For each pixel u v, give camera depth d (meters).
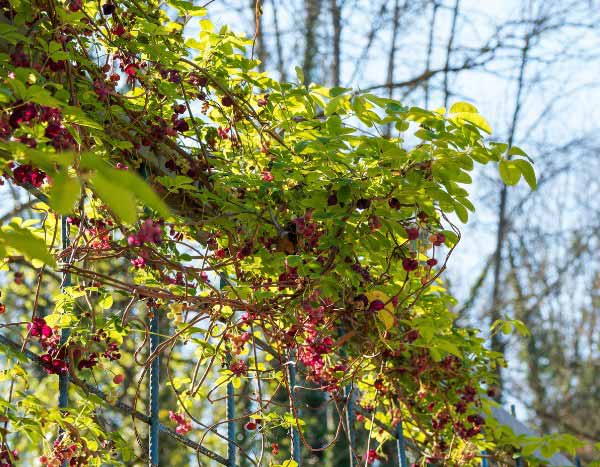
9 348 2.30
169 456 7.48
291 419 3.06
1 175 2.10
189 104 2.94
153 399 2.77
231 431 2.99
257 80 3.00
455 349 3.12
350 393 3.21
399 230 2.78
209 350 2.94
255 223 2.83
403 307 3.35
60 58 2.32
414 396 3.80
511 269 14.76
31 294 7.33
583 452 12.23
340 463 8.09
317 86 2.86
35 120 2.07
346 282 2.92
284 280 2.85
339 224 2.65
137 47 2.76
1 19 2.37
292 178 2.80
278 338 2.87
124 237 2.63
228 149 3.16
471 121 2.39
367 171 2.61
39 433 2.23
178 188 2.77
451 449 3.74
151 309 2.89
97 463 2.50
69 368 2.55
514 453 3.94
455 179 2.53
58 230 2.89
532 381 15.66
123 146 2.54
